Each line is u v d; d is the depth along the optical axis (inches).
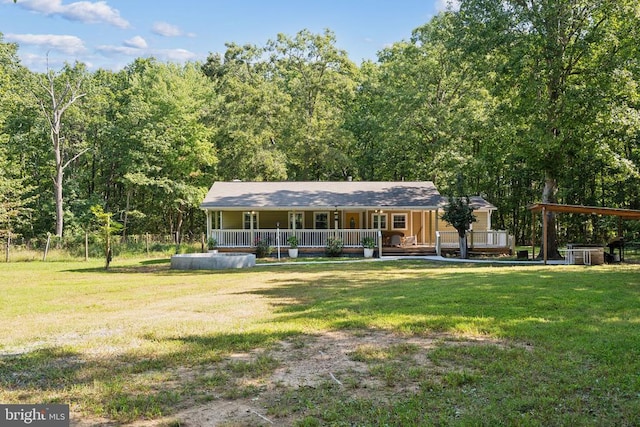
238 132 1581.0
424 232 1259.8
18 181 1298.0
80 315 404.2
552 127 895.1
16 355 272.1
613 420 174.4
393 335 302.0
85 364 253.3
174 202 1541.6
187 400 203.2
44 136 1512.1
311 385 217.5
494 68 944.3
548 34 893.8
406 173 1589.6
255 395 207.2
